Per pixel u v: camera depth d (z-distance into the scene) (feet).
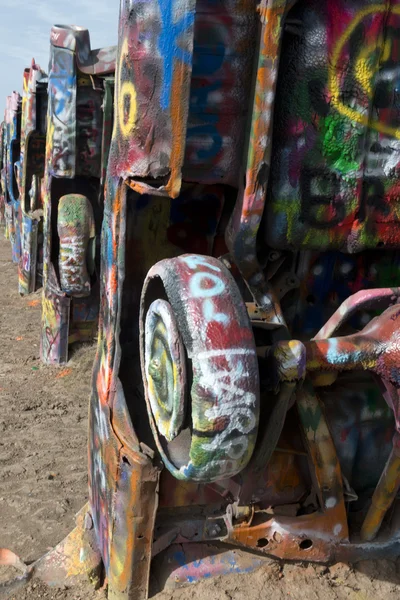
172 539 7.90
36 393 16.85
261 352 6.40
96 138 16.57
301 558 8.00
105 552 8.32
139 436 7.96
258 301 7.36
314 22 6.55
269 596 7.73
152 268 6.52
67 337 18.61
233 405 5.60
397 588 7.97
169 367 6.05
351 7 6.58
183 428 6.02
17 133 33.04
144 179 7.03
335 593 7.83
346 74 6.72
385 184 7.13
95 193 17.63
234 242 7.01
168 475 7.87
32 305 25.94
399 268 8.23
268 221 7.01
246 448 5.79
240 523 7.89
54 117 16.15
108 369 8.16
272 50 6.25
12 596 8.54
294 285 7.77
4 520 11.23
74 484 12.51
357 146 6.93
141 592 7.73
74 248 16.96
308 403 7.45
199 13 6.48
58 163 16.35
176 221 8.03
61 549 9.25
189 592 7.75
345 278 8.08
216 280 6.01
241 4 6.50
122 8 7.04
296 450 7.87
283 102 6.70
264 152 6.51
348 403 8.19
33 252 26.96
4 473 12.84
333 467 7.72
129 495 7.49
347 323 7.93
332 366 6.50
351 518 8.47
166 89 6.50
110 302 7.99
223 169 6.91
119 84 7.27
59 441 14.33
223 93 6.71
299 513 8.11
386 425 8.41
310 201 6.98
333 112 6.80
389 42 6.78
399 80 6.92
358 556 8.18
